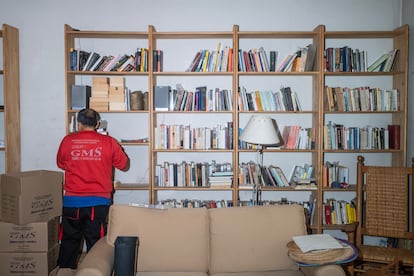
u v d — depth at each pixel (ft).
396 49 12.00
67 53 11.58
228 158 12.75
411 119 11.78
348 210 11.76
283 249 7.95
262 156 12.71
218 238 8.00
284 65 11.80
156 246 7.82
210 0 12.55
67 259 9.87
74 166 9.87
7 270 9.63
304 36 12.13
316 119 11.83
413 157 10.96
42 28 12.44
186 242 7.93
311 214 11.89
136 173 12.75
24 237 9.61
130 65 11.79
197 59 11.78
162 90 11.67
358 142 11.78
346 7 12.54
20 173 10.16
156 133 11.87
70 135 10.12
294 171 12.42
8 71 11.59
